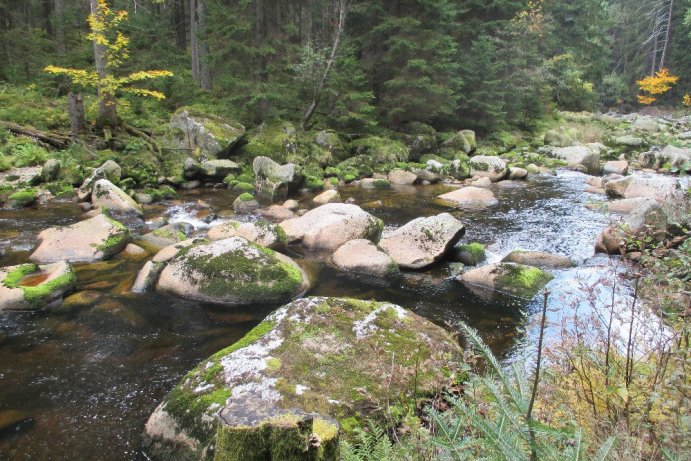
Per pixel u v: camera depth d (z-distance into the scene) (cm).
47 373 423
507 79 2442
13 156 1252
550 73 2794
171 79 1894
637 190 1195
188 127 1530
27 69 1900
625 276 321
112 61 1452
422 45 1845
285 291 597
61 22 1934
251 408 162
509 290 635
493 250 822
